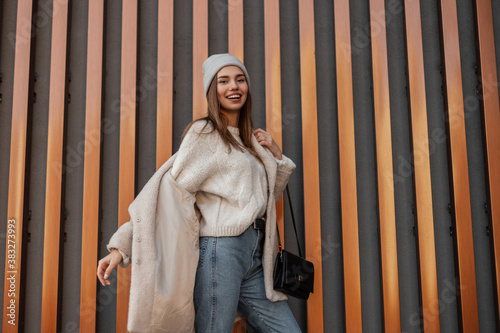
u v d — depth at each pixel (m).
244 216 1.38
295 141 2.05
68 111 2.00
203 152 1.41
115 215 1.96
